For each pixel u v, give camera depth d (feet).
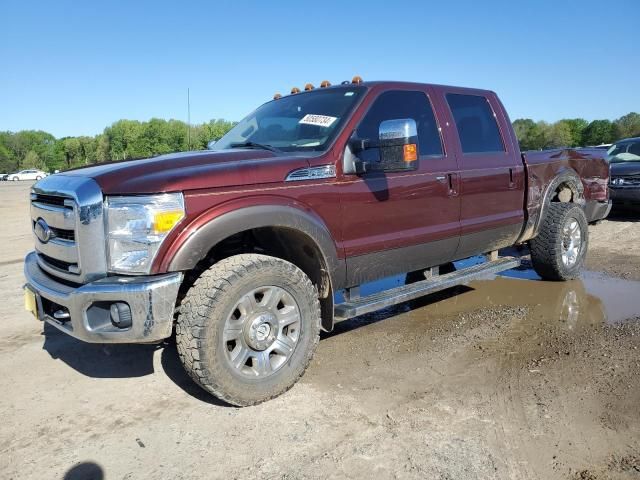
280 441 9.33
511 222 16.60
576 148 20.31
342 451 8.94
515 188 16.66
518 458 8.59
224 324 9.93
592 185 20.84
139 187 9.60
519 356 12.79
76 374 12.53
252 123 14.98
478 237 15.57
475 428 9.52
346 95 13.44
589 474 8.13
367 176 12.46
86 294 9.46
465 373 11.91
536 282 19.52
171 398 11.19
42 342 14.65
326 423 9.87
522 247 22.77
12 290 20.30
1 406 10.98
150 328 9.43
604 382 11.16
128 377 12.32
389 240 12.92
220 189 10.14
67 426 10.12
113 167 10.69
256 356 10.50
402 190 13.15
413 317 16.06
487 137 16.29
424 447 8.96
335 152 11.95
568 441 9.03
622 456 8.57
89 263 9.70
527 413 10.00
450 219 14.56
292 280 10.77
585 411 10.01
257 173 10.66
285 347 10.82
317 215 11.45
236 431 9.73
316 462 8.66
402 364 12.51
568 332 14.29
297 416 10.16
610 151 36.83
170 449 9.22
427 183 13.75
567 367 12.01
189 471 8.57
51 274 11.00
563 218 18.15
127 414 10.53
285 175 11.02
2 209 57.72
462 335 14.35
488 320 15.51
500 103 17.10
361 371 12.17
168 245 9.58
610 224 31.86
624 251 24.45
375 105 13.19
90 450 9.28
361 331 14.93
